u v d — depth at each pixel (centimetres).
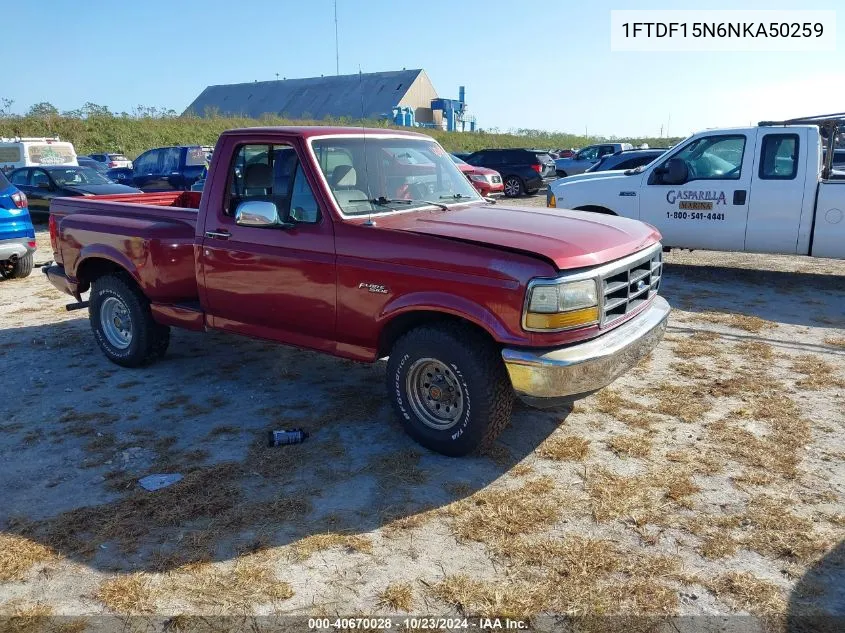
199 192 746
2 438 457
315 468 410
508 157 2338
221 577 311
